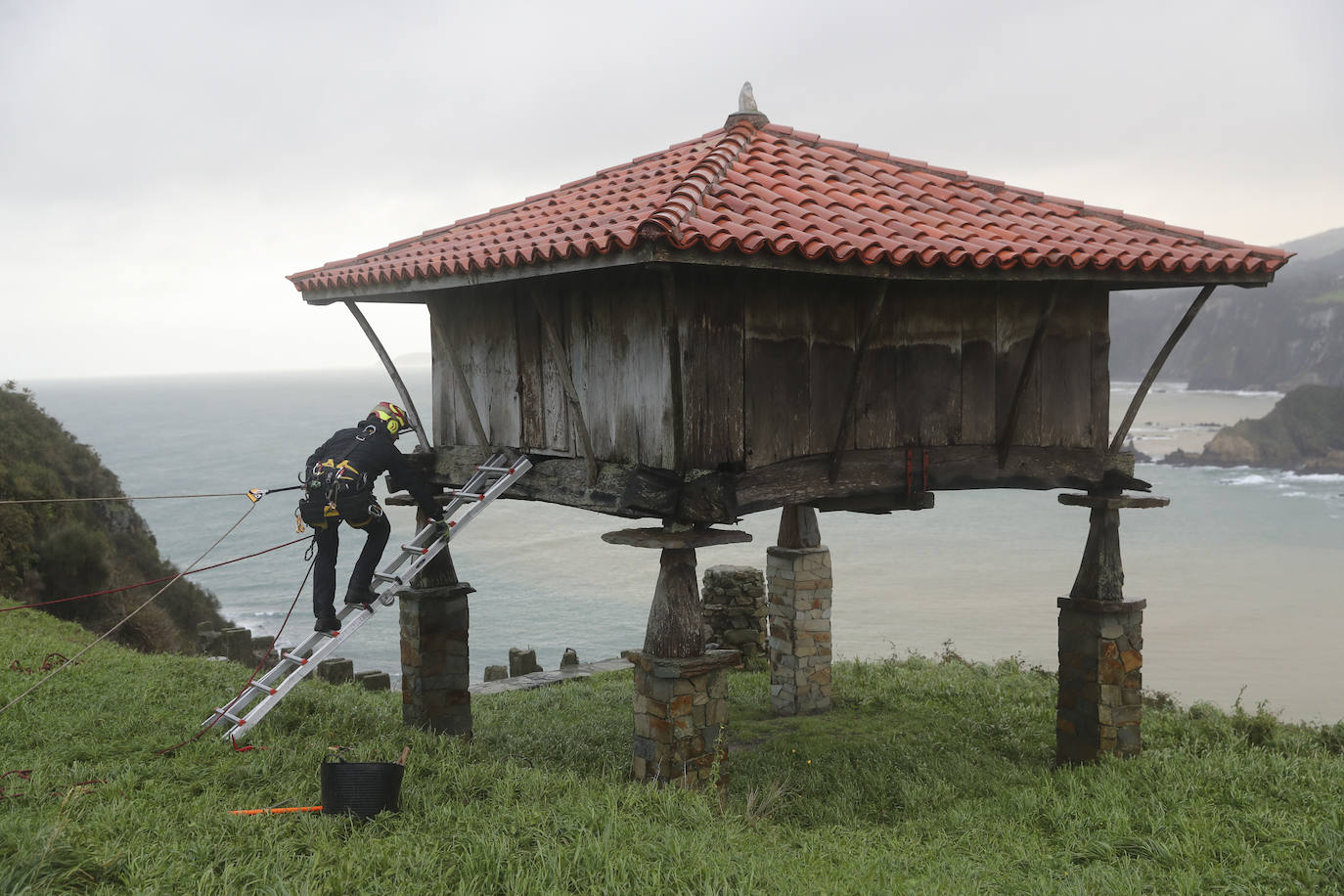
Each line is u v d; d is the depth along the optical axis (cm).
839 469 828
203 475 16975
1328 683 5462
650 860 564
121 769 678
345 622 808
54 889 468
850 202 837
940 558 10350
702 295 739
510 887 512
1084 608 979
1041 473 944
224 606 7662
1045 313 898
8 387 4600
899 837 784
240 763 696
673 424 732
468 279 804
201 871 505
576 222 795
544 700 1416
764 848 645
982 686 1459
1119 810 776
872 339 854
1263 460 18325
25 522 3219
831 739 1202
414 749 806
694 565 823
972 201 951
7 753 718
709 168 815
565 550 10031
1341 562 10119
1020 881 635
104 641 1794
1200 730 1201
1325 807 767
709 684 817
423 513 1057
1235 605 8056
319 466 771
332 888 496
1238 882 628
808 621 1344
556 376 873
